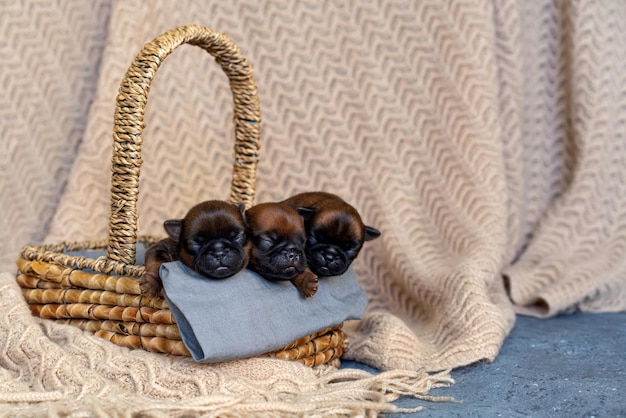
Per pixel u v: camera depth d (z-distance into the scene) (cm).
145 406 76
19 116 119
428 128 122
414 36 121
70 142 121
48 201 121
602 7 122
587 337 104
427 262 117
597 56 122
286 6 121
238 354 83
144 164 119
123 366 84
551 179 128
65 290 93
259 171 122
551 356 98
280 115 122
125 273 88
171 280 82
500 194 119
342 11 121
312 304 90
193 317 81
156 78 119
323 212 92
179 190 121
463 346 96
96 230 118
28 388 82
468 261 110
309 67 121
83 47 121
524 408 83
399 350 95
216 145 121
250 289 85
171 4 119
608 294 117
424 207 122
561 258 120
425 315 112
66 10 120
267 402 78
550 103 128
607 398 84
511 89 124
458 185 121
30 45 118
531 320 113
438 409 83
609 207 123
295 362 87
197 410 77
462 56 120
